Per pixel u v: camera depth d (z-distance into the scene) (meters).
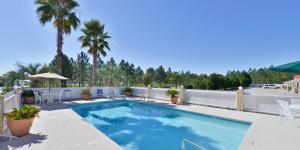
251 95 8.73
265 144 4.16
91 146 3.95
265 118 7.20
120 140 5.89
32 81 16.31
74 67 41.84
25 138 4.48
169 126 7.45
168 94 11.82
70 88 13.59
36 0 13.08
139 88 15.48
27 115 4.73
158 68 55.91
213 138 5.91
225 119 7.58
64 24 14.48
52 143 4.13
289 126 5.87
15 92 7.38
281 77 62.84
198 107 10.04
